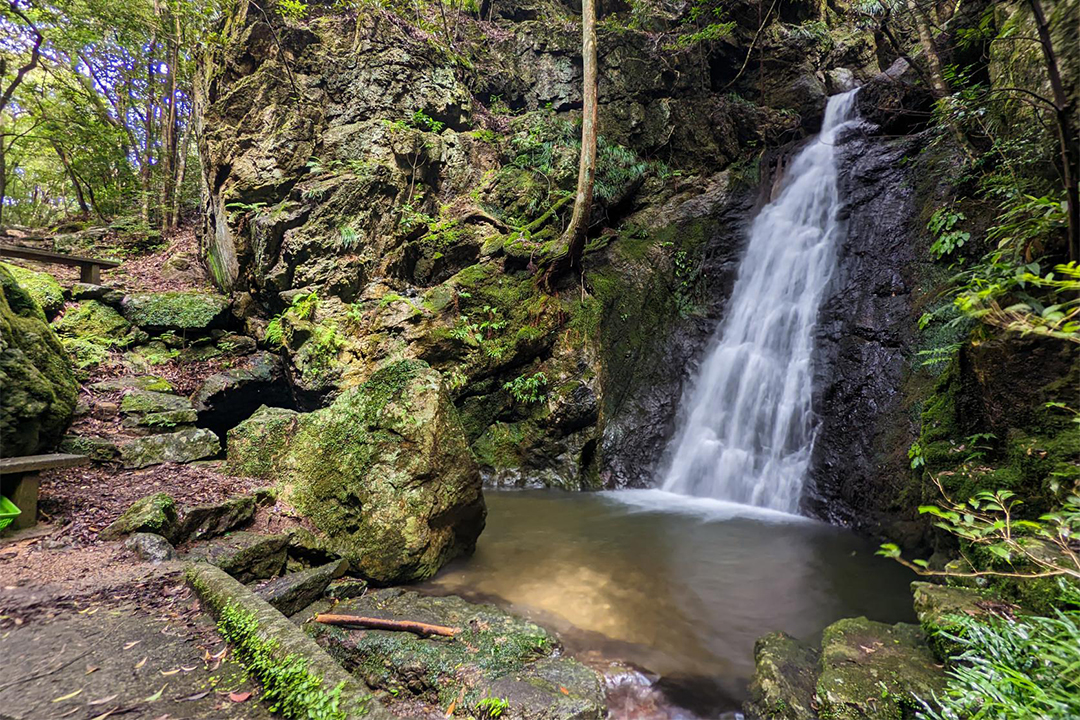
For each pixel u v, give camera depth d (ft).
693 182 40.22
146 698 7.32
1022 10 16.80
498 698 9.97
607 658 12.83
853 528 23.16
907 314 24.72
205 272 37.35
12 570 11.29
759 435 29.04
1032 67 16.05
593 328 34.55
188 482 17.42
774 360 29.89
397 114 36.81
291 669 7.51
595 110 33.83
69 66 51.24
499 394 33.45
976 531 8.32
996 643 8.45
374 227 33.35
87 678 7.75
